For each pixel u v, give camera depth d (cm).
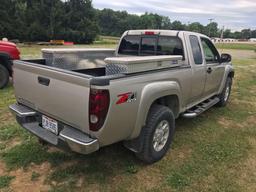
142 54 464
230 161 366
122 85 261
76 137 255
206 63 470
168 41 424
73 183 301
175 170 336
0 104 571
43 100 296
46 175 313
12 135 413
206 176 328
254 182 321
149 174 325
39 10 5084
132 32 474
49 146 379
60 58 384
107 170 328
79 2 5750
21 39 4747
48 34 5053
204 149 396
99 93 239
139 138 319
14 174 313
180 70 370
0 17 4491
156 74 317
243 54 2980
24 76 318
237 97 728
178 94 371
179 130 466
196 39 440
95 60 439
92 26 5688
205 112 576
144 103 293
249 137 450
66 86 259
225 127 491
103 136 257
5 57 685
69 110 264
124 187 299
